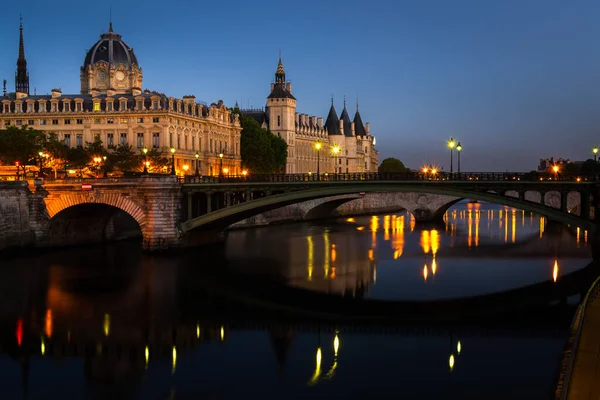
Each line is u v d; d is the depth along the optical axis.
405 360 45.88
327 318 56.62
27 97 161.62
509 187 79.50
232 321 56.09
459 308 59.38
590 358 35.47
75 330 53.97
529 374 42.78
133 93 159.75
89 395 41.34
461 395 39.78
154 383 42.84
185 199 94.31
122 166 138.12
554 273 73.75
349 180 86.12
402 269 77.38
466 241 105.06
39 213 90.31
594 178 79.00
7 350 49.41
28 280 71.75
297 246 98.12
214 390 41.47
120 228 105.06
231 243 101.56
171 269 77.81
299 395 40.38
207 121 168.25
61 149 133.38
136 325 55.22
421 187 82.62
